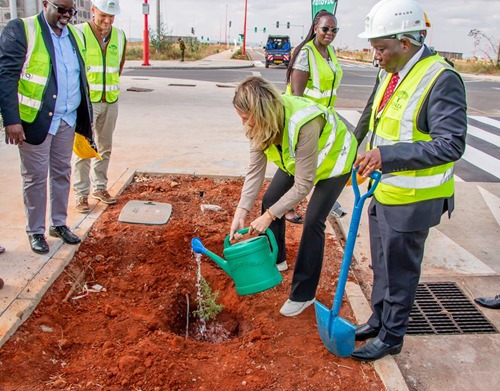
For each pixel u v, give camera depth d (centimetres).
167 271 395
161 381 276
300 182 296
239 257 311
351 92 1659
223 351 311
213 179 604
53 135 379
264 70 2583
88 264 396
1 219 446
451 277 409
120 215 472
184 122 936
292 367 294
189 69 2467
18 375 274
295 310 342
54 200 404
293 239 457
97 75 461
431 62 253
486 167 743
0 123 758
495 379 296
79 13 938
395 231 273
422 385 289
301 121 284
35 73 356
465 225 517
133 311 347
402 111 259
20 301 325
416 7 251
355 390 278
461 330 342
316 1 528
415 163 242
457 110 241
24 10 820
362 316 344
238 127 909
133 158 666
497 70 3148
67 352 302
